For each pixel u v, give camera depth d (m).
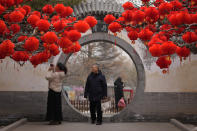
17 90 8.84
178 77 9.02
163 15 4.00
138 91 8.98
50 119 7.96
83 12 8.66
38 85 8.87
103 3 8.87
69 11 4.09
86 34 9.02
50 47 4.00
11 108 8.79
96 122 8.45
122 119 8.88
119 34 9.11
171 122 8.61
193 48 8.72
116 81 12.67
